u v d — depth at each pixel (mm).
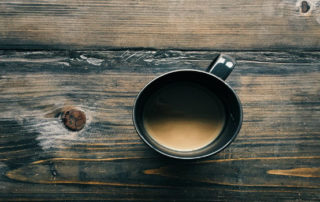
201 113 335
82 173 336
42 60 341
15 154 337
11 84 339
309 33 345
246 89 343
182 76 325
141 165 337
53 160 336
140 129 307
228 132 326
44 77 340
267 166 338
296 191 337
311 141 339
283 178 337
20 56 341
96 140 337
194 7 345
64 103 340
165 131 331
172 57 344
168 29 344
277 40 345
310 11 343
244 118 340
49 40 341
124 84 341
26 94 339
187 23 344
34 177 335
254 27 345
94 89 340
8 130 337
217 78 301
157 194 336
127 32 343
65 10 342
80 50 343
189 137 330
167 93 338
